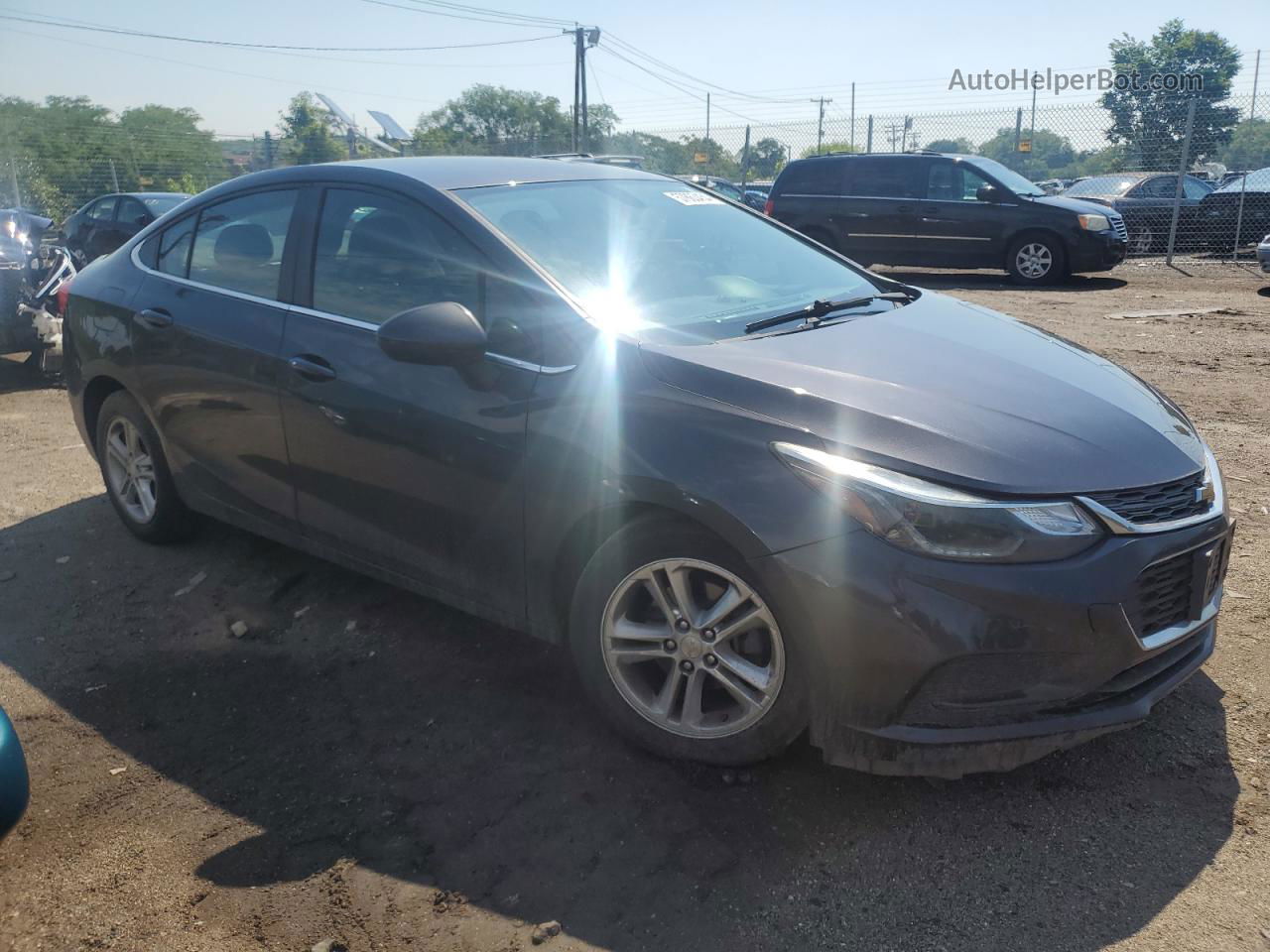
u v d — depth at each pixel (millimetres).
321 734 3146
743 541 2553
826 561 2459
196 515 4578
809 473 2510
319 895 2465
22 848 2668
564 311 2988
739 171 24312
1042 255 13992
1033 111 18766
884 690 2475
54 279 8102
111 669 3584
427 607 3957
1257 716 3053
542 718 3178
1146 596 2541
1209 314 10648
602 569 2873
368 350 3350
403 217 3430
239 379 3748
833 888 2436
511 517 3027
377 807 2783
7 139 36188
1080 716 2533
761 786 2805
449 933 2334
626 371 2834
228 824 2740
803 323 3305
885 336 3229
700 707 2830
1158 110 17781
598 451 2781
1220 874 2436
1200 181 17500
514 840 2633
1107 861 2494
